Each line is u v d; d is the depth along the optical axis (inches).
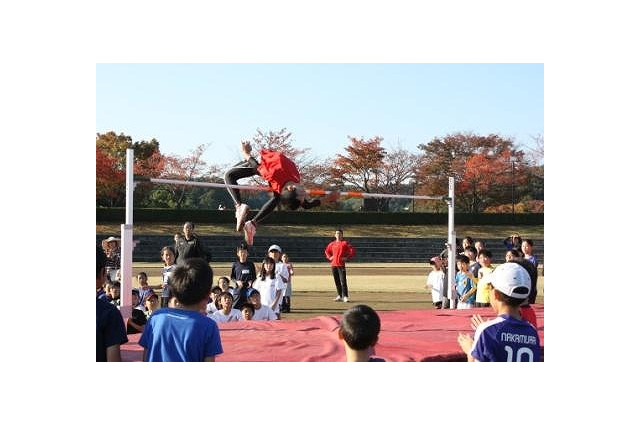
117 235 1115.3
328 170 1337.4
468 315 305.0
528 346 160.1
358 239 1134.4
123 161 1217.4
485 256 343.6
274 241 1103.6
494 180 1323.8
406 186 1365.7
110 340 160.7
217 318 295.0
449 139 1348.4
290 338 238.4
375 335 145.3
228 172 290.7
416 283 759.1
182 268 154.1
